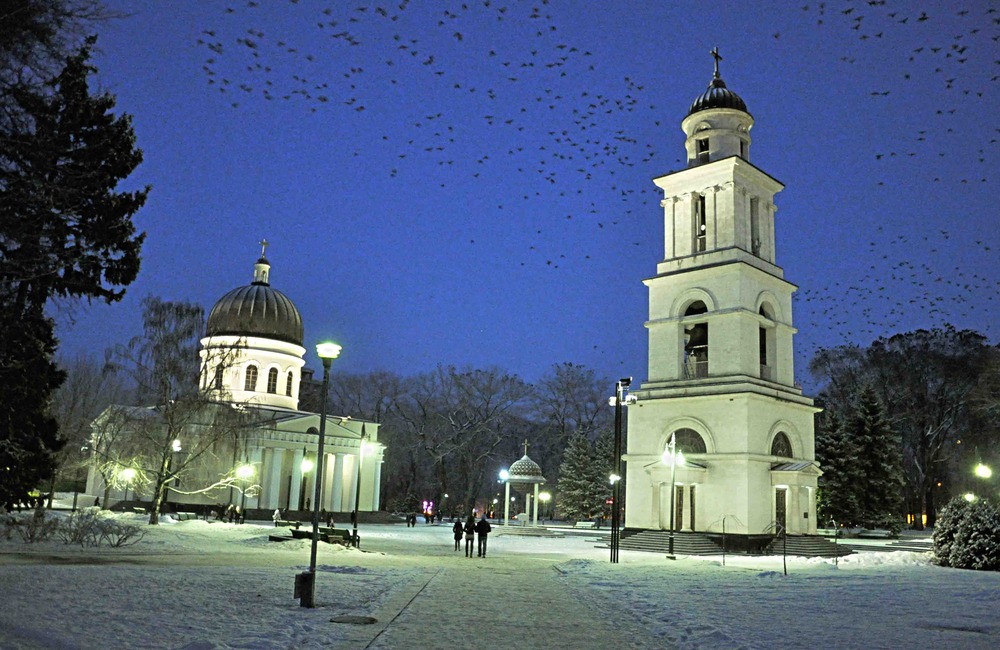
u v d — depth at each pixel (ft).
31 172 57.31
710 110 171.42
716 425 152.56
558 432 327.67
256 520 223.51
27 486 104.83
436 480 358.84
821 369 298.15
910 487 288.71
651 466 156.15
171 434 155.22
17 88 52.90
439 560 106.93
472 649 40.04
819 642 43.68
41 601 48.42
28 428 105.09
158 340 155.84
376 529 207.00
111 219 99.96
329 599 57.26
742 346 153.48
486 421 300.61
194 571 70.79
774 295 167.32
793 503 153.38
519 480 215.72
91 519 107.04
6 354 97.14
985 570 97.45
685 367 166.61
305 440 244.63
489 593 66.13
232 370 245.86
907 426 282.15
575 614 54.80
